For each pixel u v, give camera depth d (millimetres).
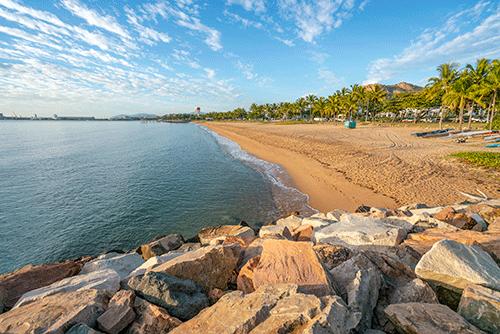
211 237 9445
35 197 18125
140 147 46750
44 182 22172
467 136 31203
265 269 4301
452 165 17891
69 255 11008
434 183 14359
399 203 12359
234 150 38688
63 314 3521
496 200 7477
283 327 2801
